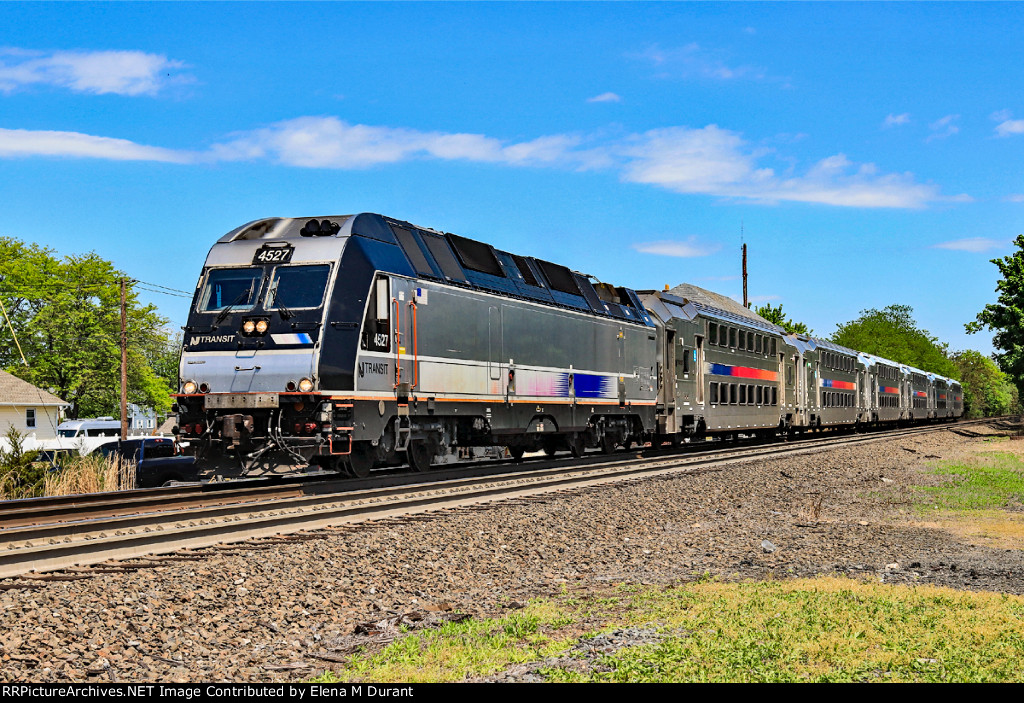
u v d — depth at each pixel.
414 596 9.64
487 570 10.89
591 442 24.00
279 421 14.62
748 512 15.80
